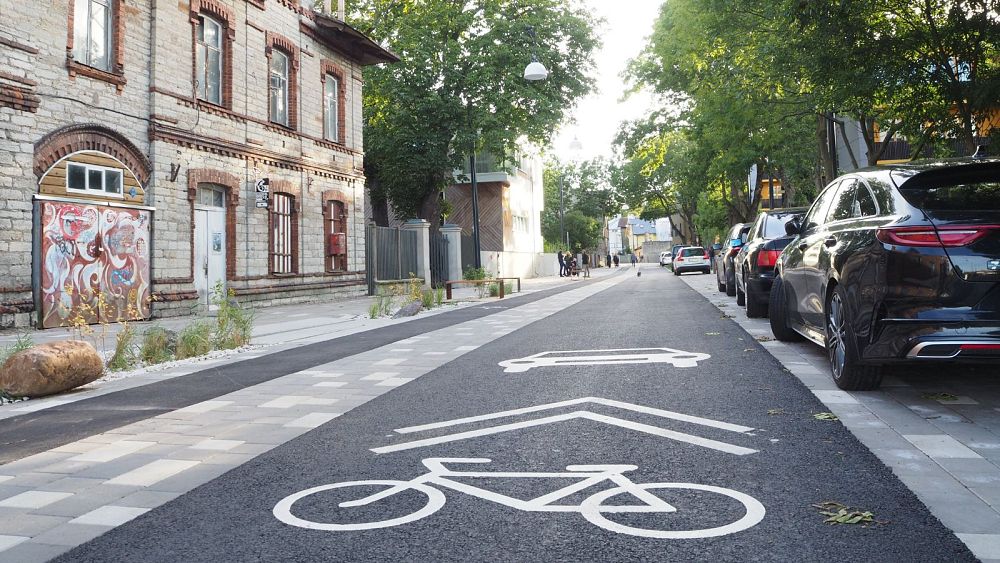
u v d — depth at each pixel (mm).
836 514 3244
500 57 29406
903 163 6105
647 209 72562
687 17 19422
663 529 3146
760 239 12773
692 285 27125
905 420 4988
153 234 15766
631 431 4914
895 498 3457
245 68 19016
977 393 5801
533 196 57344
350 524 3322
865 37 11906
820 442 4488
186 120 16703
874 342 5285
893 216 5328
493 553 2938
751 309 12609
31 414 6387
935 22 12000
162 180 15969
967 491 3537
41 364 7102
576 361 8273
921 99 12859
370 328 13836
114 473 4312
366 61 25797
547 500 3568
